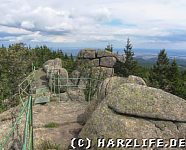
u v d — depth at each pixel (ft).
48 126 43.29
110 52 102.47
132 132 30.83
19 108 49.24
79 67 100.83
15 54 113.70
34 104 58.65
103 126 32.09
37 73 105.19
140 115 32.42
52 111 52.34
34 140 37.68
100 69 99.35
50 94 71.15
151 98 33.63
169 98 33.94
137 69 157.89
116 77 43.65
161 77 178.50
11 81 96.37
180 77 201.77
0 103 74.18
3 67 107.76
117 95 34.45
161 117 32.48
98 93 44.16
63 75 85.35
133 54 152.97
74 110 53.36
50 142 37.14
